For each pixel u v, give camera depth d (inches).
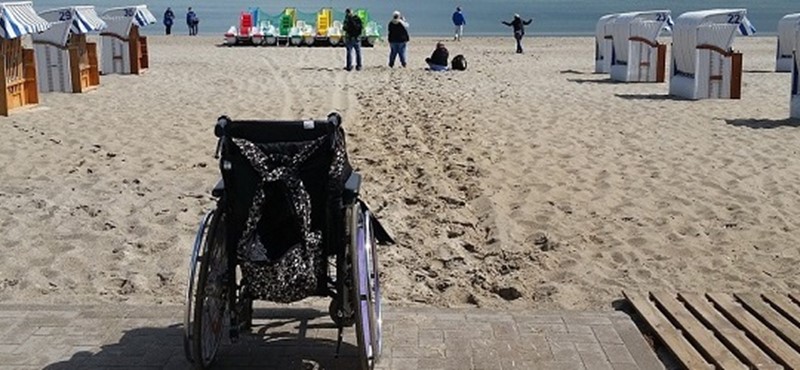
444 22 2755.9
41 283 289.4
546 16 3100.4
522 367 222.5
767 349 232.4
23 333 240.1
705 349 231.5
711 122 633.6
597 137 567.8
